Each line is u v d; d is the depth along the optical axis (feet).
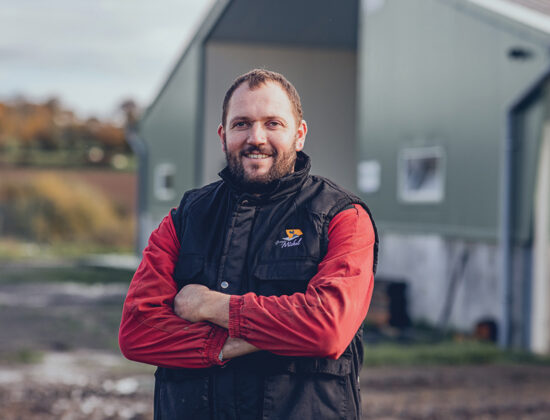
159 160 65.10
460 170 35.27
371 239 7.20
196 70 45.70
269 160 7.09
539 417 20.38
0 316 39.50
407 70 39.47
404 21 39.63
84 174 153.69
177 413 6.97
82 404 21.30
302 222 7.09
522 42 31.17
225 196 7.41
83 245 101.86
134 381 24.25
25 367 26.35
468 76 34.68
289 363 6.81
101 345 31.48
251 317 6.68
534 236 30.81
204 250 7.20
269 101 7.07
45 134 223.51
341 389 6.90
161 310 7.04
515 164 31.65
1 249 89.97
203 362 6.81
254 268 6.99
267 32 42.75
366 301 7.09
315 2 39.86
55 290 52.49
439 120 36.81
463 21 34.99
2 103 229.25
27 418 19.72
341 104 46.47
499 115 32.53
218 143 44.55
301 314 6.62
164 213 64.39
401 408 21.02
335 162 46.44
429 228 37.45
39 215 103.09
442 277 36.27
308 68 45.98
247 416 6.78
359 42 45.70
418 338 33.83
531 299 30.94
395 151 40.50
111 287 55.01
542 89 30.35
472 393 22.90
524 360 28.35
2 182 105.81
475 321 33.99
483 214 33.60
